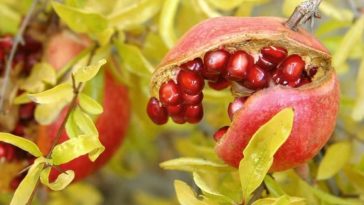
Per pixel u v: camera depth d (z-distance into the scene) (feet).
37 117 1.50
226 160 1.26
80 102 1.39
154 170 2.68
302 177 1.46
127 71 1.60
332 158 1.49
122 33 1.56
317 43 1.27
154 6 1.56
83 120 1.38
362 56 1.62
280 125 1.18
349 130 1.68
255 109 1.20
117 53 1.61
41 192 1.71
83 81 1.36
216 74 1.29
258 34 1.23
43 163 1.30
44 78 1.55
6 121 1.58
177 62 1.24
